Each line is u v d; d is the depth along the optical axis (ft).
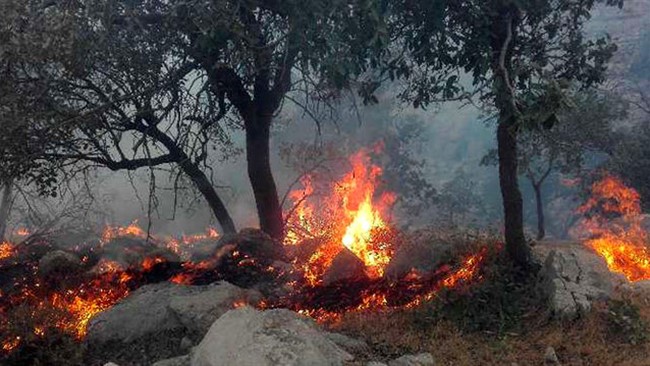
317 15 34.58
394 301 36.78
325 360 23.30
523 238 37.11
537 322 31.94
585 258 35.40
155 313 33.81
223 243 46.88
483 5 34.58
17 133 36.29
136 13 37.42
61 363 29.99
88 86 40.34
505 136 35.73
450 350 29.17
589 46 40.11
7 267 47.62
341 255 40.47
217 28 35.81
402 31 40.09
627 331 29.73
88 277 43.39
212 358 23.35
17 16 30.83
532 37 39.22
